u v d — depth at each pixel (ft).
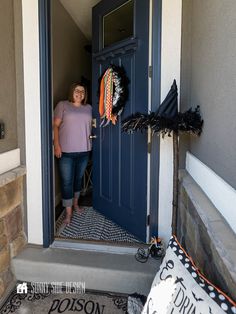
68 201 9.95
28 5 7.23
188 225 5.95
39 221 7.84
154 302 4.12
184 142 7.22
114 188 9.55
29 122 7.57
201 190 5.62
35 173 7.70
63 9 11.14
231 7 3.92
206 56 5.28
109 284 6.86
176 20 6.95
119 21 8.67
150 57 7.30
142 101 7.68
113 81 8.63
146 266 6.93
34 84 7.44
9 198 6.96
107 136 9.71
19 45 7.36
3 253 6.69
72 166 10.14
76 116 9.94
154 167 7.49
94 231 9.16
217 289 3.46
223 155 4.32
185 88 7.04
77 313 6.16
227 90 4.12
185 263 4.17
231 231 3.91
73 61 12.71
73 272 6.96
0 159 6.66
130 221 8.73
